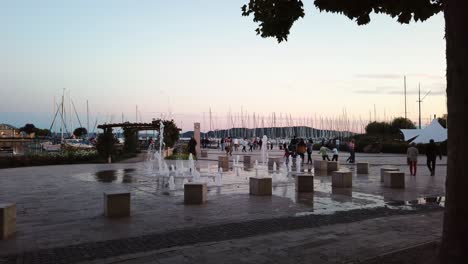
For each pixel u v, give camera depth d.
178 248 7.18
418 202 12.70
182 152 42.78
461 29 4.58
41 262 6.50
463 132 4.61
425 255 6.20
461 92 4.60
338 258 6.45
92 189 15.84
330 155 43.12
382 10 8.67
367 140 59.84
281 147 64.69
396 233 8.27
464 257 4.62
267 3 8.71
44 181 18.73
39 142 53.41
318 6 8.62
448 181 4.80
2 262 6.50
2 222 8.02
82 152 34.25
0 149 52.22
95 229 8.85
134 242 7.75
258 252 6.86
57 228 8.96
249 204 12.16
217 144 70.31
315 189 15.80
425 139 50.16
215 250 7.00
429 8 8.39
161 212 10.85
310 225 9.20
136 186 16.78
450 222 4.76
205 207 11.62
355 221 9.67
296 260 6.37
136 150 43.91
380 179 19.48
